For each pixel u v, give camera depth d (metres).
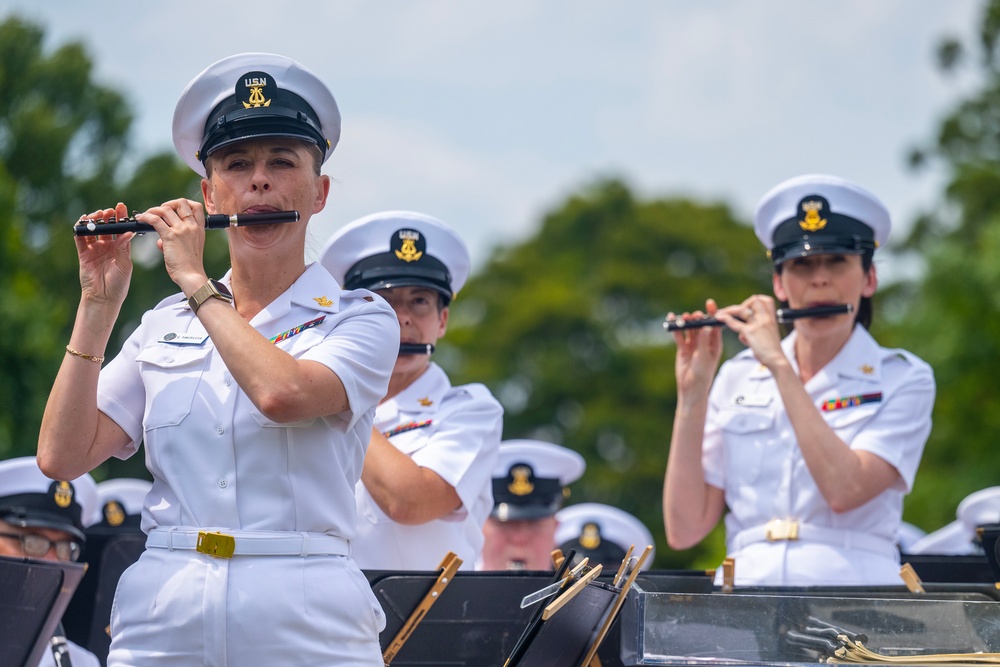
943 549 27.89
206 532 12.94
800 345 20.58
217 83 14.46
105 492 26.30
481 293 102.25
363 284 19.61
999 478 65.88
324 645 12.94
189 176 64.75
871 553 19.38
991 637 14.23
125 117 64.50
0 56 62.50
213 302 13.16
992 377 69.19
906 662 14.14
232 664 12.74
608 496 86.69
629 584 14.69
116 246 13.95
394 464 18.03
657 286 98.56
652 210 102.94
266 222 13.78
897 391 19.81
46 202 61.62
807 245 19.92
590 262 103.00
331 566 13.18
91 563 21.22
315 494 13.22
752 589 16.83
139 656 12.95
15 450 45.16
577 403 91.81
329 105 14.62
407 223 19.83
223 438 13.18
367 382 13.54
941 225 85.12
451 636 16.52
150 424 13.45
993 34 87.38
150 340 14.02
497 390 93.31
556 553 16.55
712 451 20.55
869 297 20.91
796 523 19.48
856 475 18.95
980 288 70.31
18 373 46.19
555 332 94.44
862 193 20.19
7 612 16.17
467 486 18.61
